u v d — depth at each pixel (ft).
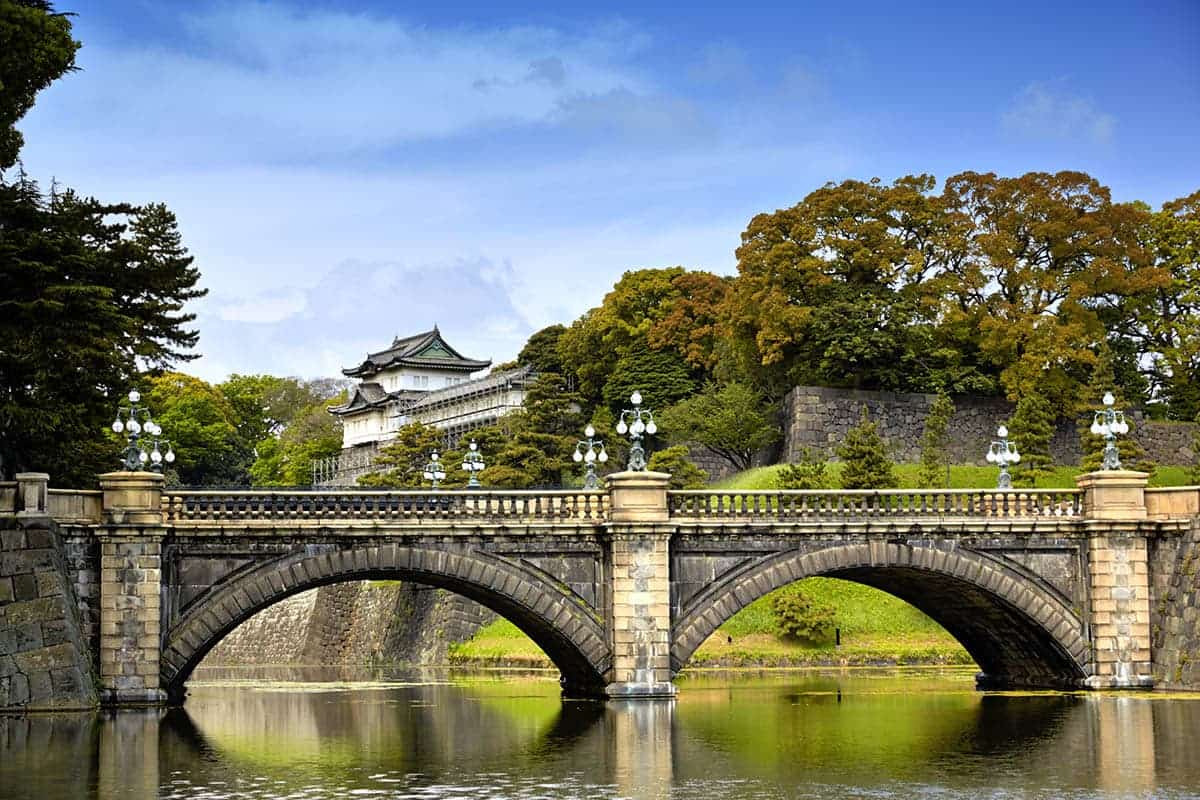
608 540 219.20
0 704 195.21
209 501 213.25
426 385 625.00
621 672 217.36
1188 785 139.85
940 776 146.20
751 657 318.45
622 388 447.01
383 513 215.72
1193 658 226.38
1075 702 215.72
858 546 226.79
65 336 239.09
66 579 203.10
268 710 226.99
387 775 149.28
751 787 140.26
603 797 135.23
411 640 387.14
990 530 229.86
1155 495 236.43
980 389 384.88
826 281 383.04
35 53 226.17
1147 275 386.73
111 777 147.33
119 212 274.36
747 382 407.03
